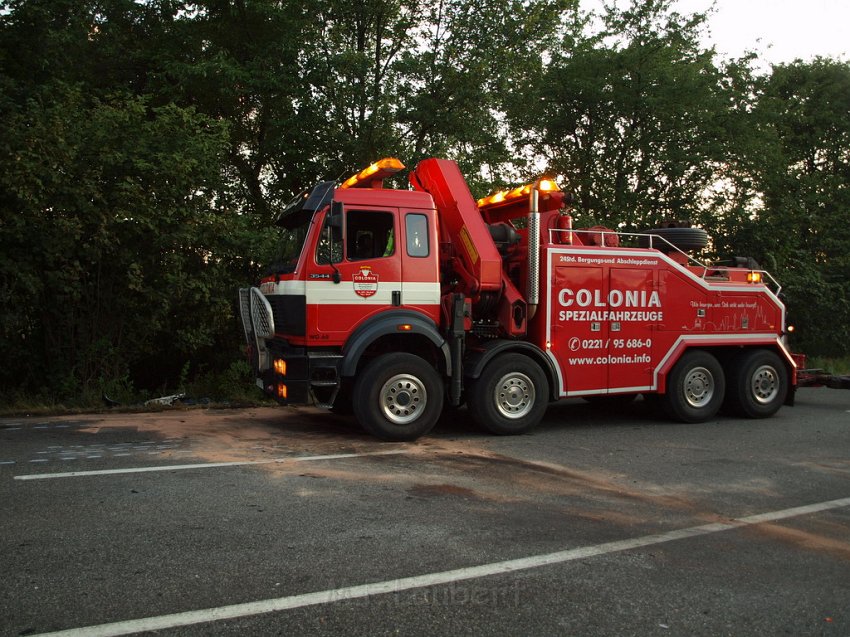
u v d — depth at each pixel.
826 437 8.74
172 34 15.09
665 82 19.23
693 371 9.82
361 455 7.18
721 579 3.98
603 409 11.18
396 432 7.95
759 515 5.26
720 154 19.11
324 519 4.93
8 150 9.61
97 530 4.62
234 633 3.22
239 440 7.97
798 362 11.62
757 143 19.38
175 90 14.16
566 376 9.00
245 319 9.32
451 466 6.73
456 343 8.30
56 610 3.42
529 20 15.12
